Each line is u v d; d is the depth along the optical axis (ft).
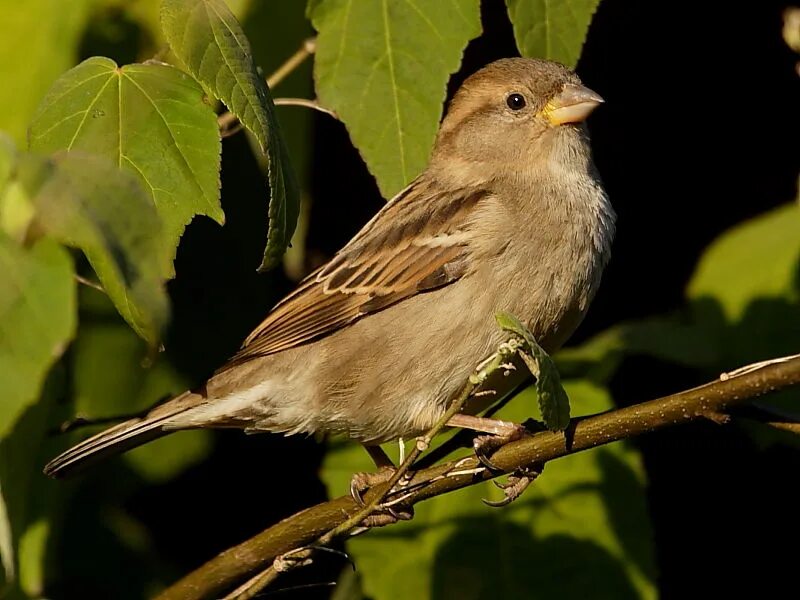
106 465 33.35
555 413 20.17
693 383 34.01
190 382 32.63
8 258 16.67
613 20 36.47
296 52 30.25
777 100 36.83
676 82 36.99
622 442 30.71
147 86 22.50
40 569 30.58
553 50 26.84
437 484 24.11
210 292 33.09
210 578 25.32
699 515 34.88
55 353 16.80
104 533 32.91
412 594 29.63
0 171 16.53
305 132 30.58
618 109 37.14
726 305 33.22
